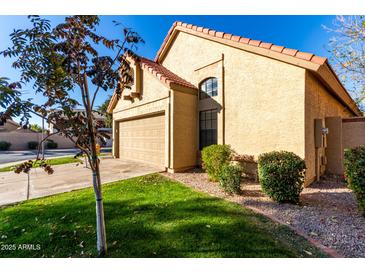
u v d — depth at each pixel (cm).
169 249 287
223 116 823
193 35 980
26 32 241
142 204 461
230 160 693
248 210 422
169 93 868
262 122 681
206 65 909
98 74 265
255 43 682
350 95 909
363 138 773
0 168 1061
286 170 461
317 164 672
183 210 424
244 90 743
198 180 714
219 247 287
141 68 1070
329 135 769
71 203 479
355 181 388
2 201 506
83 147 280
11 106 224
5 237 329
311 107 625
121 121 1369
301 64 574
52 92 272
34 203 488
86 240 318
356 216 392
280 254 271
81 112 284
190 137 923
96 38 282
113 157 1409
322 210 425
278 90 639
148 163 1065
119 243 305
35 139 3034
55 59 258
